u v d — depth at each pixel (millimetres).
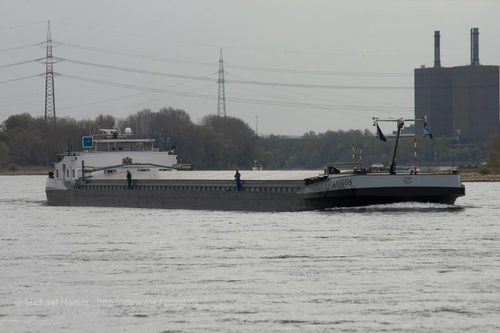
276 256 126812
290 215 181875
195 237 150750
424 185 180250
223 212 199875
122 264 122812
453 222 163750
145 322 90562
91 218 196375
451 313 91938
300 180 191000
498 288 102312
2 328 89188
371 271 113438
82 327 89188
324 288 103812
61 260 127812
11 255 134250
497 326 87312
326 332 86188
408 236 144750
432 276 109438
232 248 135875
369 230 152875
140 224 176750
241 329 87562
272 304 96750
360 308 94375
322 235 147750
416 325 88062
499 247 131750
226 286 105875
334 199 182500
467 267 114938
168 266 120312
